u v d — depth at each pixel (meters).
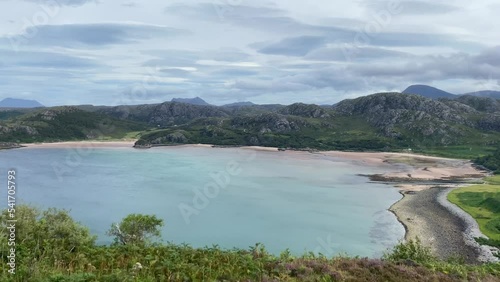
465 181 151.88
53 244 29.38
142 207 91.25
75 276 21.86
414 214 94.38
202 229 76.31
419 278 27.36
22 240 28.92
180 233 73.19
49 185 113.12
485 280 28.86
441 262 36.31
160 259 28.38
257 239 71.75
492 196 111.44
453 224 86.19
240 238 71.88
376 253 66.44
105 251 29.38
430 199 112.56
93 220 78.50
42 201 92.81
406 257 37.19
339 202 105.62
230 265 27.23
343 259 30.88
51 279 21.36
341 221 86.50
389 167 188.25
